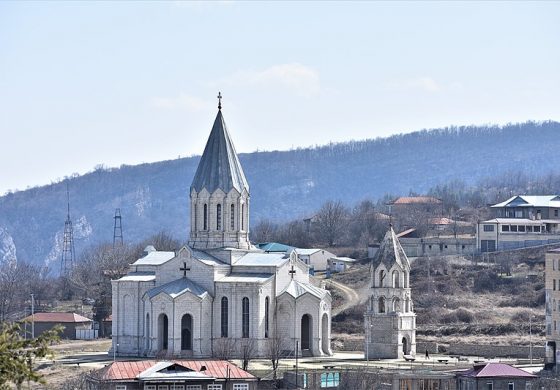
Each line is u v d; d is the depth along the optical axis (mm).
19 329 147500
